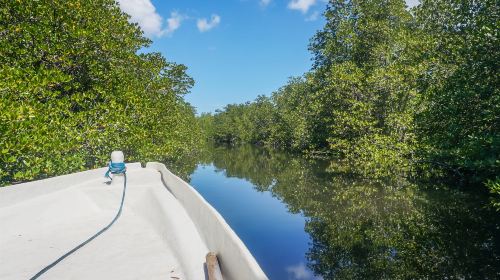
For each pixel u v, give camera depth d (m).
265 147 66.06
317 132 31.20
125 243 4.94
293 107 43.78
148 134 15.51
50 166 8.49
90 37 11.88
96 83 12.79
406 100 20.16
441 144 14.44
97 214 6.42
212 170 30.31
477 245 9.45
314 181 20.55
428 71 17.77
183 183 6.20
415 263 8.53
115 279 3.83
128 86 14.12
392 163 16.16
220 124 96.38
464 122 13.78
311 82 30.75
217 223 3.93
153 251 4.63
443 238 10.04
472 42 13.49
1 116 7.20
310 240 10.68
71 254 4.53
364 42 26.91
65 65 11.14
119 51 13.80
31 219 5.56
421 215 12.21
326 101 26.94
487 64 12.77
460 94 13.27
